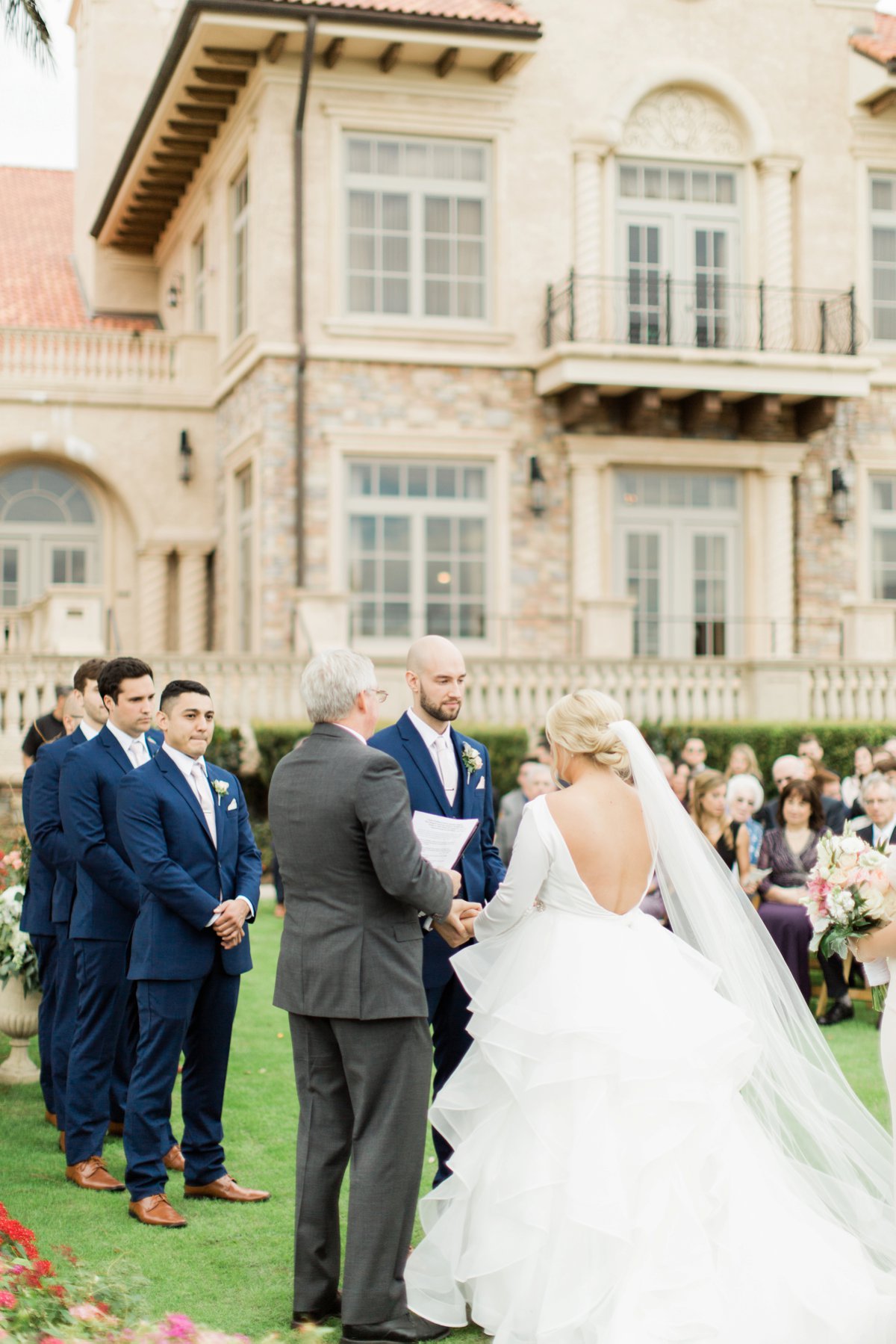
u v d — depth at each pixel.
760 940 4.85
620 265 18.41
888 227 19.22
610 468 18.39
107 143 24.16
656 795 4.77
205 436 20.78
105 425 20.55
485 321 18.00
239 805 5.69
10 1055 7.93
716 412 17.80
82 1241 5.00
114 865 5.68
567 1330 3.98
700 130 18.61
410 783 5.26
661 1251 4.03
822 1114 4.70
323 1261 4.35
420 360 17.62
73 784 5.75
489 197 17.94
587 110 18.08
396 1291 4.21
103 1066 5.76
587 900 4.51
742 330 18.58
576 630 18.00
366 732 4.57
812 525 18.97
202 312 21.45
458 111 17.69
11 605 20.98
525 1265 4.14
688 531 18.67
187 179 21.30
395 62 17.17
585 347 16.97
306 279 17.38
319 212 17.38
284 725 14.72
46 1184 5.69
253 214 17.89
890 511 19.42
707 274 18.62
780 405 18.56
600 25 18.14
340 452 17.44
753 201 18.62
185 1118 5.54
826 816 9.86
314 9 16.12
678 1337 3.89
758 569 18.66
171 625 20.98
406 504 17.83
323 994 4.30
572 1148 4.14
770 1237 4.18
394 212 17.72
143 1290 4.54
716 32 18.50
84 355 20.44
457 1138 4.54
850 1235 4.39
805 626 18.84
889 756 9.95
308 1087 4.43
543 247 17.97
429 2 17.05
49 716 9.89
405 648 17.73
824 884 4.51
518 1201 4.18
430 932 5.18
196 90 18.05
